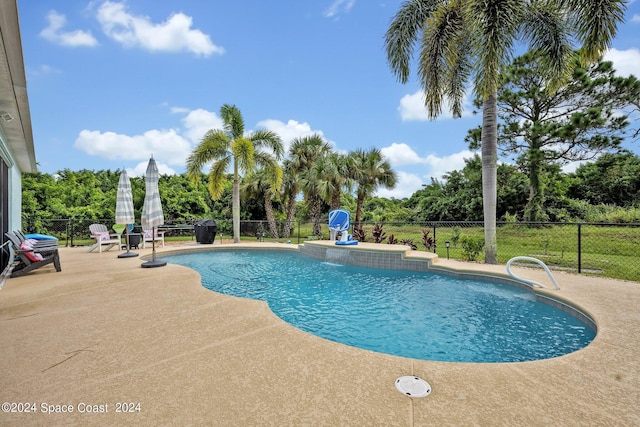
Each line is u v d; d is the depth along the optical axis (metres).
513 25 6.80
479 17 6.64
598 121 13.22
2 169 6.76
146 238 11.23
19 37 3.26
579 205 17.83
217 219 19.94
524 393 1.98
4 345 2.63
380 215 27.14
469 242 8.51
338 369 2.25
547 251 10.73
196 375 2.14
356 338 3.70
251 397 1.89
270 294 5.64
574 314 4.11
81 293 4.39
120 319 3.29
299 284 6.36
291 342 2.71
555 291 4.72
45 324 3.14
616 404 1.87
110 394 1.91
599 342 2.82
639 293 4.58
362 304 5.01
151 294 4.34
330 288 6.03
